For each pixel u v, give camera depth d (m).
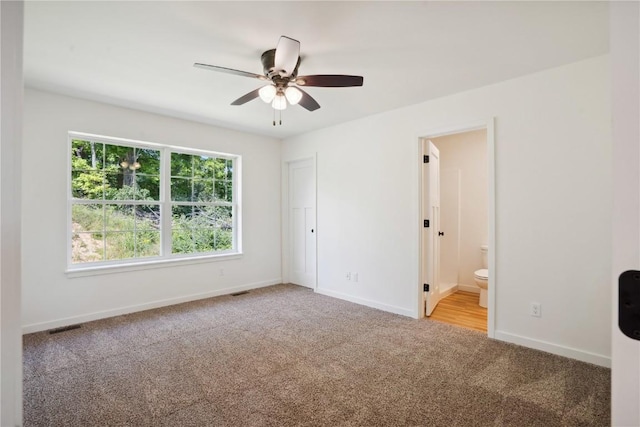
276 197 4.96
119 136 3.44
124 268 3.48
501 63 2.42
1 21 0.49
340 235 4.12
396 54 2.29
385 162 3.63
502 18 1.85
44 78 2.72
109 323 3.18
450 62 2.41
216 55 2.32
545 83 2.54
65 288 3.12
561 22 1.89
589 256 2.37
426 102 3.26
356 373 2.21
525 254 2.65
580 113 2.39
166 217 3.89
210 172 4.36
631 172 0.46
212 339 2.79
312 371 2.24
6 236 0.49
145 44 2.16
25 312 2.91
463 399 1.91
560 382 2.09
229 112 3.63
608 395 1.95
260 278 4.75
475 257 4.52
